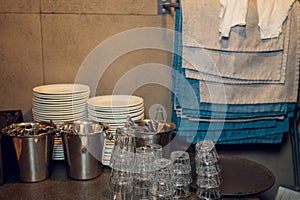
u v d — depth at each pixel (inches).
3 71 63.2
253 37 59.1
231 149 71.0
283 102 62.7
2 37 61.9
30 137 49.8
